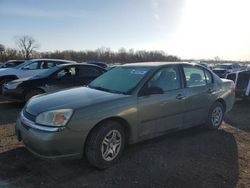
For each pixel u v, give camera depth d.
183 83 5.14
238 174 3.91
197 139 5.32
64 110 3.66
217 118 6.00
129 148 4.73
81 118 3.70
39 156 3.69
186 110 5.14
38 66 11.91
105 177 3.70
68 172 3.81
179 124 5.06
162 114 4.67
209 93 5.63
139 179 3.67
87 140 3.81
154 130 4.61
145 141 5.09
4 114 7.34
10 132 5.55
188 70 5.38
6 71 11.52
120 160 4.23
